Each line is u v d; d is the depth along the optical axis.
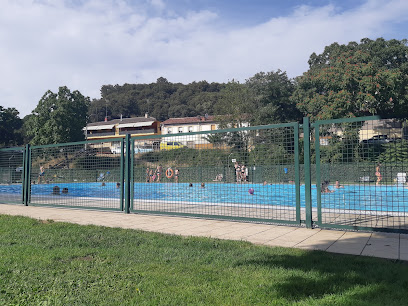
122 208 11.37
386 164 8.06
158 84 141.50
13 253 5.72
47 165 14.66
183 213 10.00
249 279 4.23
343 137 8.59
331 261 4.97
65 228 8.11
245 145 10.90
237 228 8.16
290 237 7.01
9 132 59.94
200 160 11.66
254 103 44.31
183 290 3.89
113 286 4.05
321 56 45.97
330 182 10.31
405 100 31.69
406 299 3.51
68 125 46.34
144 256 5.45
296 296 3.66
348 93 30.33
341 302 3.43
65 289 3.97
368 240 6.66
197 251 5.68
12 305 3.54
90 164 14.23
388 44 40.50
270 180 10.67
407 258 5.19
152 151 11.98
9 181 15.92
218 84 129.88
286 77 46.56
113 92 146.25
